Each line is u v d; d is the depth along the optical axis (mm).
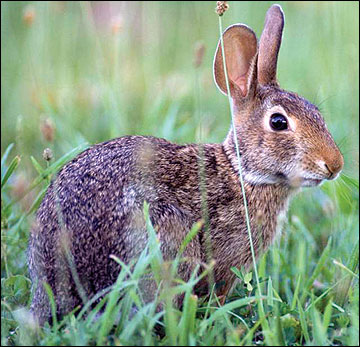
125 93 17828
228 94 10297
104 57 18203
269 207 10500
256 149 10375
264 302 9570
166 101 17078
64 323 8609
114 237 9180
